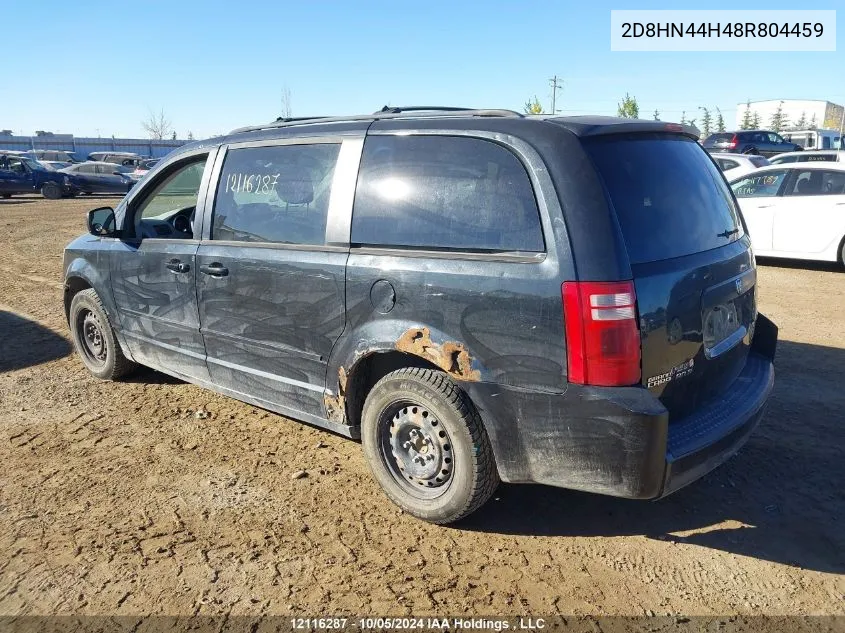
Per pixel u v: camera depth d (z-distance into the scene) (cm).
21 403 515
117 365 546
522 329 303
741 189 1107
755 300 405
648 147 337
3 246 1352
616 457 291
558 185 299
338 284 362
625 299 287
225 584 310
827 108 8269
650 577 315
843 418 479
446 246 328
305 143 396
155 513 366
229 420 486
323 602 298
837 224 997
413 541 342
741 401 350
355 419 384
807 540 343
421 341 331
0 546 337
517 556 331
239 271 414
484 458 326
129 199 507
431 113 364
